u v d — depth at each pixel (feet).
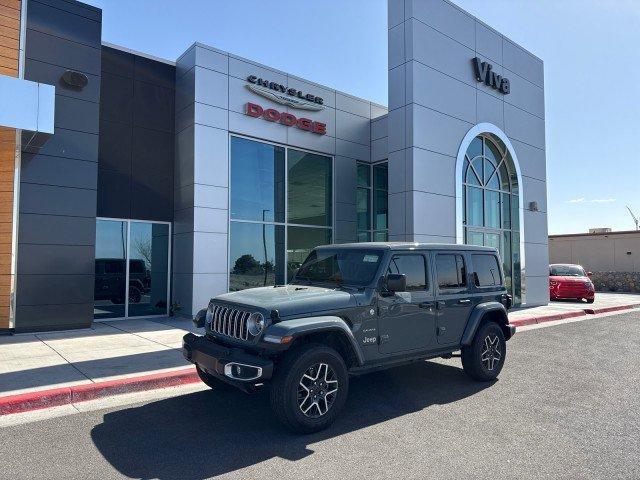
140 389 19.75
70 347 27.12
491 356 22.15
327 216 51.06
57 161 34.53
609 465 12.77
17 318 32.37
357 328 17.02
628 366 25.38
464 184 48.96
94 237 35.78
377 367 17.75
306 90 48.83
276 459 13.14
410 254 19.48
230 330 16.46
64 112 35.01
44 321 33.32
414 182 42.80
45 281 33.55
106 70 40.65
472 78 49.96
